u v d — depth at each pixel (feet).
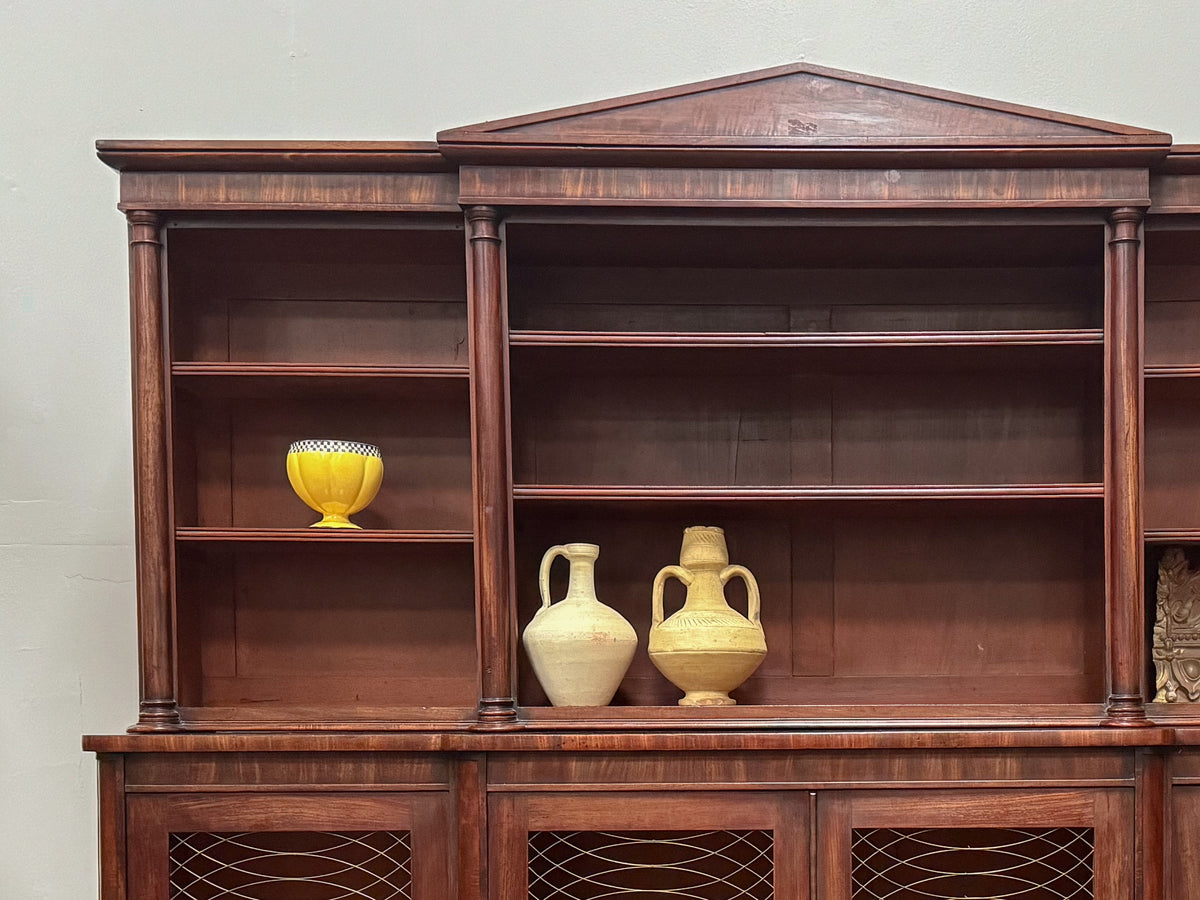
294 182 6.86
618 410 7.96
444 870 6.63
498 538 6.75
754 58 8.57
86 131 8.49
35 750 8.22
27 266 8.41
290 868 7.10
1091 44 8.54
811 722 6.73
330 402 7.91
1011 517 7.91
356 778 6.65
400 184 6.89
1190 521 7.79
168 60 8.50
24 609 8.27
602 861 7.25
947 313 7.95
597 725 6.72
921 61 8.56
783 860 6.59
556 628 7.01
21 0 8.50
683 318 7.95
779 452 7.94
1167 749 6.63
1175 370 6.88
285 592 7.84
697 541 7.41
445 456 7.93
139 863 6.61
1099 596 7.49
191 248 7.42
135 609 8.32
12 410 8.34
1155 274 7.87
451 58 8.55
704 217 6.86
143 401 6.82
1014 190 6.73
